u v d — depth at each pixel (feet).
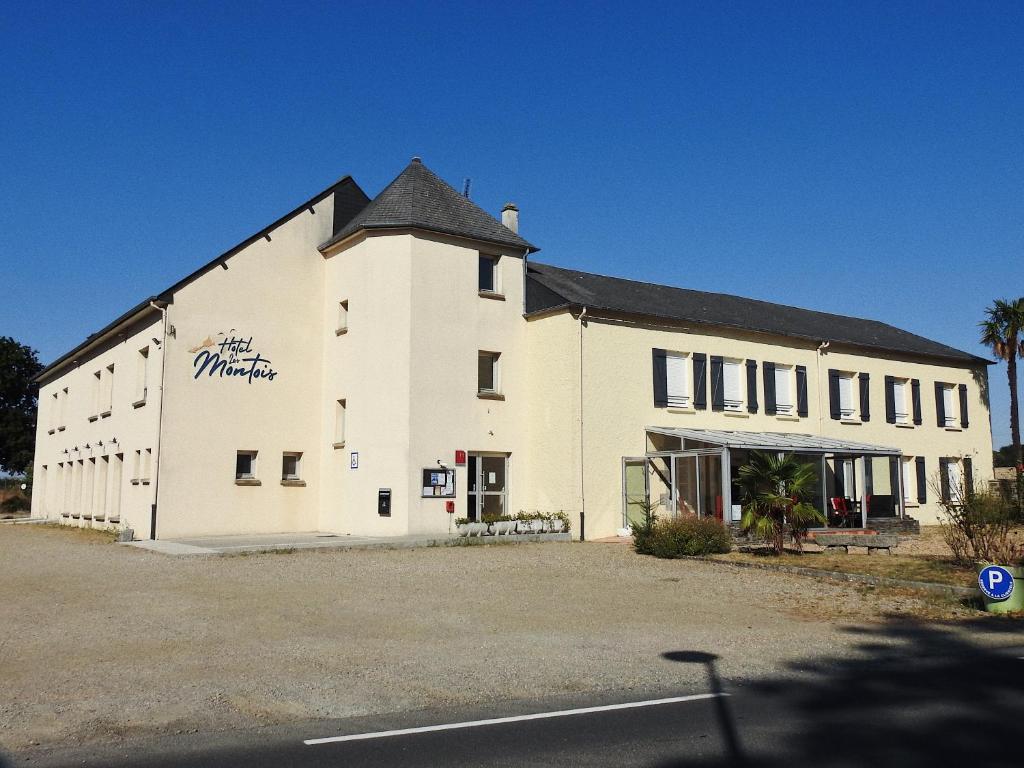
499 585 47.93
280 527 76.89
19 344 167.22
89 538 74.84
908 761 18.65
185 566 52.80
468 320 77.41
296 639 32.65
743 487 63.72
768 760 18.84
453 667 28.58
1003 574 40.70
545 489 77.25
